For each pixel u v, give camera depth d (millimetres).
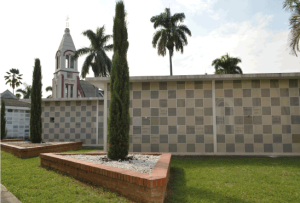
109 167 5258
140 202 4164
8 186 5281
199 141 10906
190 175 6453
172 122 11125
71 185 5371
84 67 29922
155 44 34469
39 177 6129
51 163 7324
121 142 7070
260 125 10719
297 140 10539
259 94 10852
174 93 11266
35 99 13562
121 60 7480
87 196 4539
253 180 5863
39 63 13961
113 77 7398
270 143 10602
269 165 7910
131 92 11453
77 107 17656
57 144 12281
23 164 8219
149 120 11234
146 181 4086
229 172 6797
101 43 30859
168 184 5543
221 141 10812
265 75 10398
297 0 11164
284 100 10742
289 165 7863
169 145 11016
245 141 10703
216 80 11156
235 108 10906
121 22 7730
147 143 11133
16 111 20219
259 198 4570
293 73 10289
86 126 17406
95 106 17531
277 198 4547
